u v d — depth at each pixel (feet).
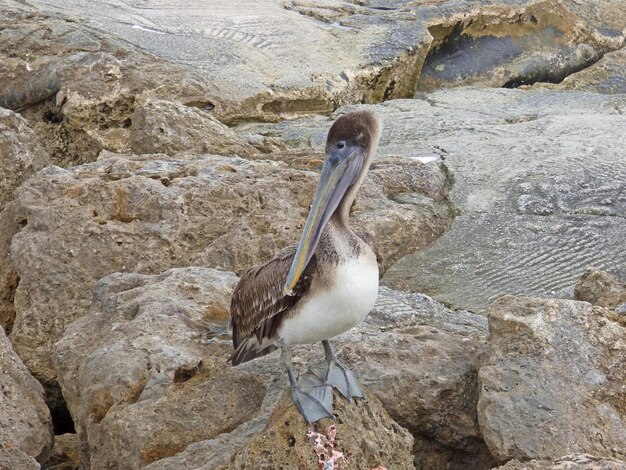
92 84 51.49
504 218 36.22
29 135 40.45
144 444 22.48
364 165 21.35
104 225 32.12
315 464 18.95
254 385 23.89
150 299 26.63
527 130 45.44
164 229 32.22
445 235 35.63
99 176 34.58
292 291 19.97
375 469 19.30
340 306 19.77
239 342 22.29
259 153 42.34
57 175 34.60
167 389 23.61
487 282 32.58
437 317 27.61
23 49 53.72
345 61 58.13
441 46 66.39
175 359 24.17
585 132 44.32
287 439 19.24
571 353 23.03
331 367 20.57
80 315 30.89
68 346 26.11
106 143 50.88
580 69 68.64
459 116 49.57
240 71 54.49
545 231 35.14
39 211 32.55
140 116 42.52
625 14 72.33
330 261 19.77
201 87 52.24
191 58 55.11
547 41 68.33
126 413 23.11
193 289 27.14
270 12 64.03
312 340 20.62
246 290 21.47
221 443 21.80
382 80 59.06
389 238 34.96
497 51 67.15
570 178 38.17
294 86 54.24
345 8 66.49
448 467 23.57
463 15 66.13
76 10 60.23
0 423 24.73
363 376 23.22
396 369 23.44
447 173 40.01
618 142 42.32
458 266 33.68
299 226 32.99
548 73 67.51
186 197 33.01
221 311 26.68
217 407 23.38
